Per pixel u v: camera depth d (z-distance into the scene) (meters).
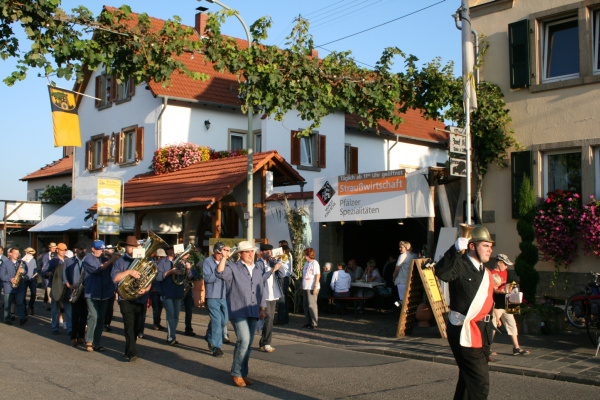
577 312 10.40
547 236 11.99
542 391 7.41
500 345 10.20
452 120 12.98
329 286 15.66
